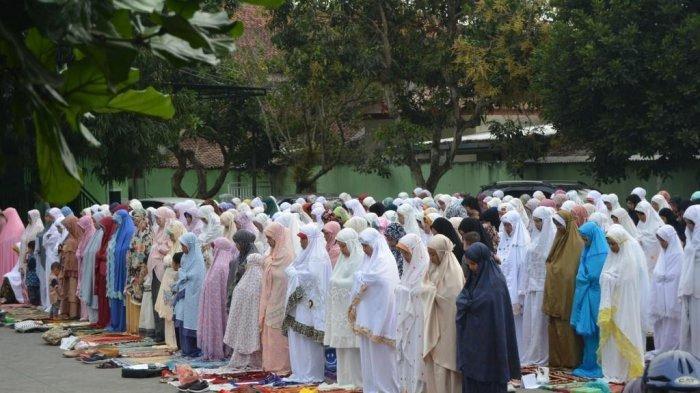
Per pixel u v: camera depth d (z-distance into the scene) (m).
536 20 25.28
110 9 2.02
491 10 25.19
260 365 12.15
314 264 11.30
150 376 11.98
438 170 27.14
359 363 10.84
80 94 2.13
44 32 1.93
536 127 27.42
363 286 10.14
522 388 10.57
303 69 26.72
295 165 31.12
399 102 27.72
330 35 26.06
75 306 16.83
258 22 34.47
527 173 28.52
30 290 18.47
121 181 22.91
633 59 20.83
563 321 11.40
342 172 33.81
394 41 26.77
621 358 10.77
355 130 32.94
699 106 20.45
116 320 15.51
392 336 10.14
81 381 11.77
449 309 9.23
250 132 32.91
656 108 20.64
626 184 26.05
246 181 35.91
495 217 13.13
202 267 13.12
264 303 11.80
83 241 16.45
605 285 10.69
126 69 2.04
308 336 11.24
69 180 2.12
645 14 21.22
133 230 15.38
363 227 11.38
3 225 19.84
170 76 23.38
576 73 21.92
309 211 18.16
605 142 21.78
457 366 9.07
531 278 11.79
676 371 3.54
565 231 11.47
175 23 2.10
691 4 21.28
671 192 24.88
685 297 11.20
